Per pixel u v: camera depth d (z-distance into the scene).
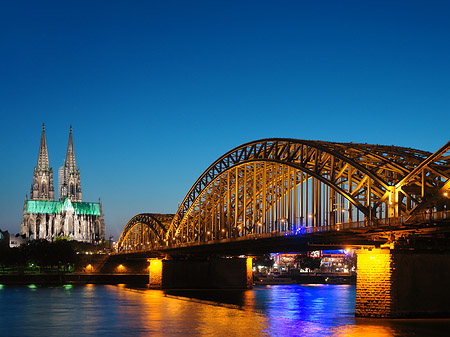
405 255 87.75
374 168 101.75
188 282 193.88
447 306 88.62
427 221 79.00
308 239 109.56
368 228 89.31
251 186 156.12
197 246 163.62
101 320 99.50
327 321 94.12
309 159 116.44
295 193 122.12
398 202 90.44
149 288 197.38
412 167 99.19
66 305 130.50
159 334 82.12
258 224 141.62
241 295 165.75
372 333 75.75
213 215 171.62
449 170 89.38
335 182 103.62
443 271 89.00
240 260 197.75
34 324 94.75
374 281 88.62
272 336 78.56
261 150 138.62
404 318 86.88
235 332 82.94
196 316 104.50
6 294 169.25
